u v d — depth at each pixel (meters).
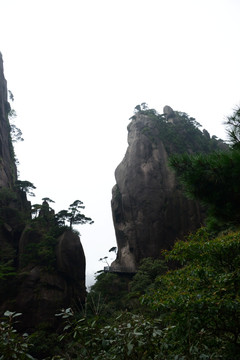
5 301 31.45
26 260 36.25
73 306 34.62
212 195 5.05
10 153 65.12
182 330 4.42
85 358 3.15
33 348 25.72
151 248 52.34
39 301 32.41
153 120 70.00
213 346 4.49
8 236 41.09
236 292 4.87
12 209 44.91
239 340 4.69
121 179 64.81
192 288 5.43
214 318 4.55
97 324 3.33
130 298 34.59
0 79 68.50
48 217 45.56
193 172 4.95
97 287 43.78
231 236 7.18
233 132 4.87
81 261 38.78
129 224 57.22
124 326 3.33
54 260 36.81
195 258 7.16
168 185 57.69
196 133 70.25
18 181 54.78
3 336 2.72
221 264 6.85
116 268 52.56
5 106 69.44
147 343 3.30
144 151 63.44
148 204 56.09
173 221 53.69
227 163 4.61
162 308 5.02
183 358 3.35
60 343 26.67
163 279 7.32
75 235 40.41
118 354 3.17
